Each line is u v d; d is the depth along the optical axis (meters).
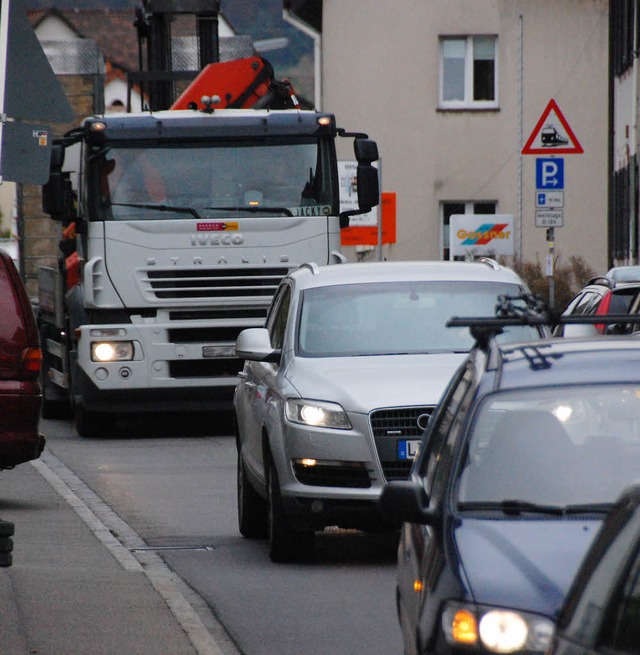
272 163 65.25
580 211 143.75
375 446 34.28
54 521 42.03
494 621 15.67
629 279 56.72
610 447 18.92
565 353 20.34
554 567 16.45
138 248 64.69
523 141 143.88
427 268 40.94
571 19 143.38
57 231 75.62
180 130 64.81
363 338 38.22
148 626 27.53
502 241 128.25
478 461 18.86
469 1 143.75
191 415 81.31
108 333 65.19
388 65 144.00
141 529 41.19
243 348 38.56
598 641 12.20
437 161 144.12
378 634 27.80
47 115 33.38
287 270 65.12
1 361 42.81
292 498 34.66
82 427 68.69
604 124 143.50
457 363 36.38
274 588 32.44
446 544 17.30
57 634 26.77
